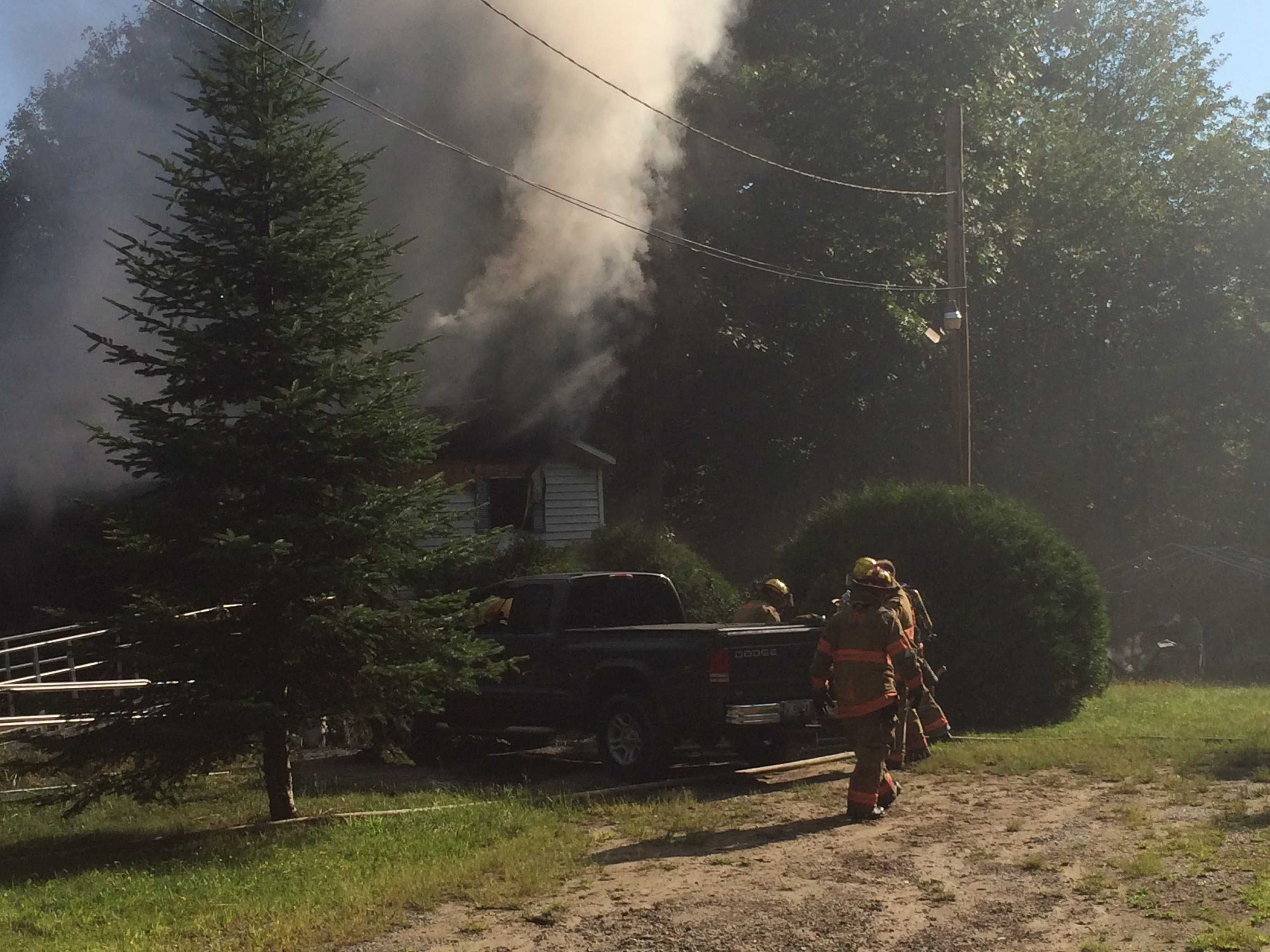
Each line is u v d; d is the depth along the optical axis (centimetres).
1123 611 2878
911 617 838
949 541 1291
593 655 1027
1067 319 3189
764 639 958
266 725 802
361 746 1299
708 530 2822
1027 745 1052
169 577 821
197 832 822
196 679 788
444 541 915
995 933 530
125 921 600
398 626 834
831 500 1491
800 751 1085
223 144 844
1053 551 1306
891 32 2375
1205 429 3472
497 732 1112
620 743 1004
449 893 635
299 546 807
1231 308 3388
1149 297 3409
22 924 604
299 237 827
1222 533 3691
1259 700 1552
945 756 1005
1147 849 662
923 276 2453
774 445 2692
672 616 1134
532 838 746
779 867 662
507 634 1107
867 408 2697
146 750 783
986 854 670
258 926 584
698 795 911
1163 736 1104
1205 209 3506
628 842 741
